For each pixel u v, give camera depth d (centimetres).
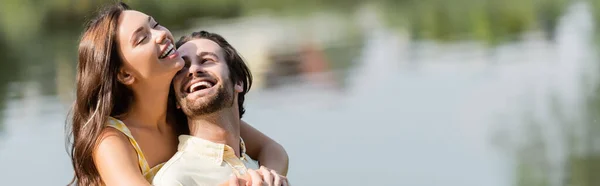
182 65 448
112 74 442
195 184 445
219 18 3534
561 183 1059
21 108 1608
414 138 1268
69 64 2303
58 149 1245
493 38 2534
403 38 2739
